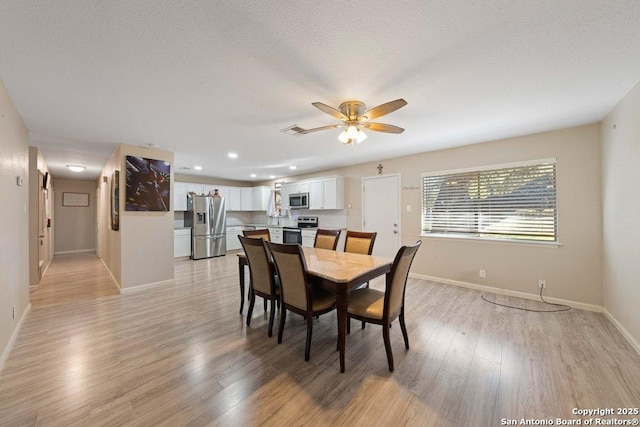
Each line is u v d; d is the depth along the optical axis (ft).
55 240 24.25
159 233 13.71
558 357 6.89
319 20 4.54
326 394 5.60
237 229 25.32
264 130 10.42
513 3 4.19
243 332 8.50
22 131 9.18
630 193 7.56
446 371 6.38
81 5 4.12
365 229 17.35
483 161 12.49
